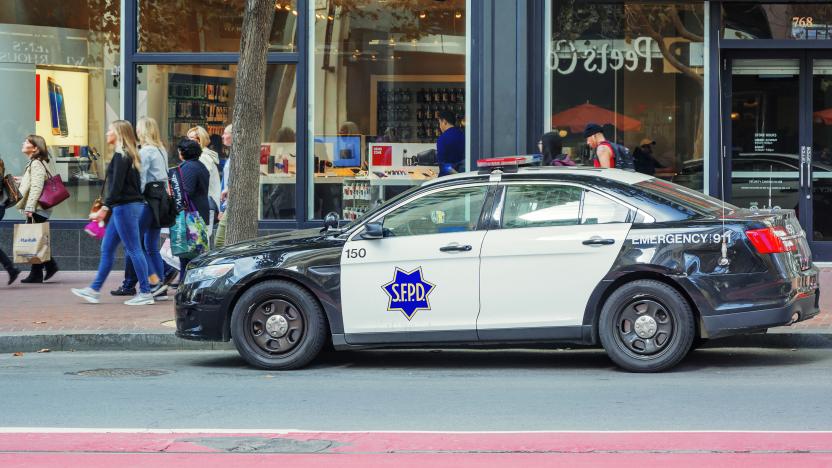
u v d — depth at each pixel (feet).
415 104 69.36
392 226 42.24
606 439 29.86
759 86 69.56
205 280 43.24
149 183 57.11
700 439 29.71
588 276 40.34
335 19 69.72
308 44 69.77
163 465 27.71
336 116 69.92
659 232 40.01
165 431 31.60
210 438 30.66
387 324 41.70
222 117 70.54
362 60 69.62
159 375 42.19
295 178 70.18
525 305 40.81
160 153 57.62
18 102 71.92
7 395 37.76
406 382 40.09
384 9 69.36
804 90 69.21
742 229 39.58
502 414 33.73
